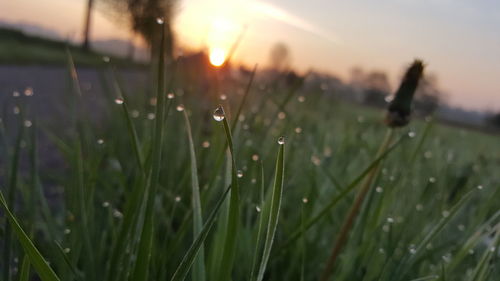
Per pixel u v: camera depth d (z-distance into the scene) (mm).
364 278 206
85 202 201
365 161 385
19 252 171
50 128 550
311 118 467
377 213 217
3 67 2059
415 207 292
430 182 289
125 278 145
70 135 506
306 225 205
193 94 500
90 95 1281
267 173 265
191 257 120
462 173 396
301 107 393
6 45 2820
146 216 130
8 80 1504
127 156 413
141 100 620
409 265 185
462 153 649
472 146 815
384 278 190
